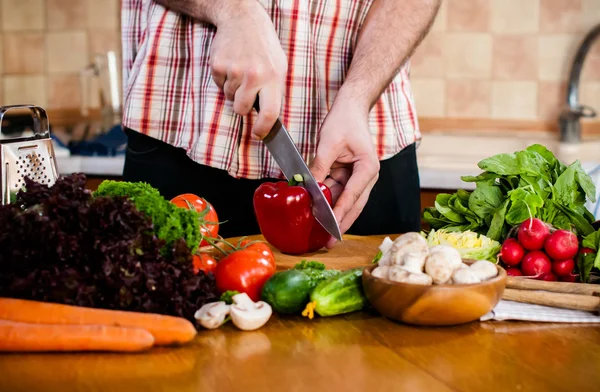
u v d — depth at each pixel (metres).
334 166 1.41
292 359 0.88
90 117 3.06
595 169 1.81
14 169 1.16
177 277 0.95
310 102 1.53
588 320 1.01
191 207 1.24
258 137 1.31
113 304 0.92
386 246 1.16
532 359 0.89
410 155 1.71
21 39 3.07
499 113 2.99
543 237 1.15
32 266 0.93
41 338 0.88
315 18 1.50
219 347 0.92
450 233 1.27
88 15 3.03
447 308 0.94
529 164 1.35
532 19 2.93
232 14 1.32
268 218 1.32
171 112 1.54
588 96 2.97
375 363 0.87
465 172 2.23
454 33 2.96
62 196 0.92
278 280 1.00
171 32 1.52
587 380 0.83
